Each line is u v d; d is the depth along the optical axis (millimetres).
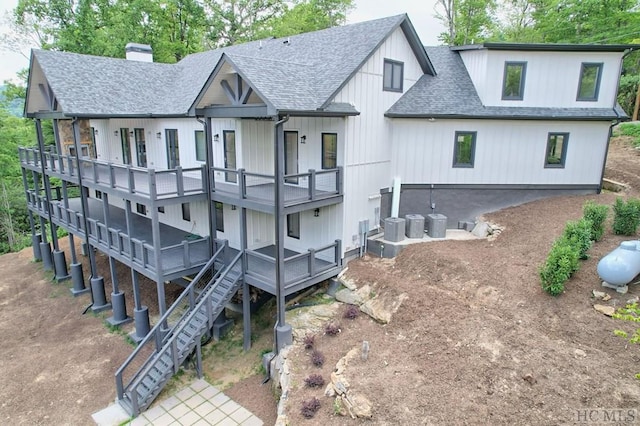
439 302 10859
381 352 9625
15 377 12070
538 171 15734
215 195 13195
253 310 14250
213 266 13531
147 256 13141
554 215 14312
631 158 19906
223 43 40281
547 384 7688
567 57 15109
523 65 15234
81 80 16219
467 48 15977
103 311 16031
